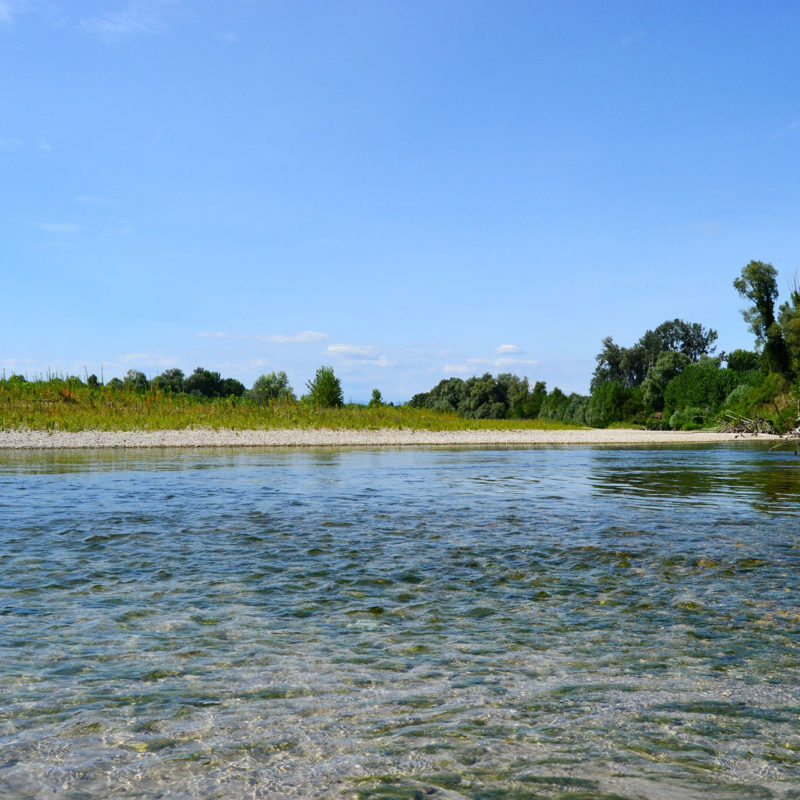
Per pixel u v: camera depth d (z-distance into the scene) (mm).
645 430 49125
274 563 5387
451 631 3758
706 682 3025
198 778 2205
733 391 44969
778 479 12414
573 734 2520
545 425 44281
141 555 5637
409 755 2355
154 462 16016
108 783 2172
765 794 2109
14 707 2732
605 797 2086
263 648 3457
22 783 2168
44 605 4184
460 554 5754
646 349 88625
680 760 2328
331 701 2805
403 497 9633
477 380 75062
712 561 5484
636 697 2859
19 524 7082
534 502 9125
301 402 35375
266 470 14086
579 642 3578
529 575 5039
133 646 3467
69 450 20922
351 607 4211
